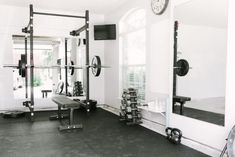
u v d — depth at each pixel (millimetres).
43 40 6727
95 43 6961
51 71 7109
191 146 3430
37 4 5828
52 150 3293
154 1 4391
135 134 4117
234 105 2797
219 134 2996
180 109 3783
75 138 3869
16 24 6043
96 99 7047
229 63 2850
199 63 3477
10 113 5543
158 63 4402
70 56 6805
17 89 6488
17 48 6395
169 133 3889
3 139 3781
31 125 4734
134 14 5516
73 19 6652
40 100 6430
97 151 3264
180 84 3801
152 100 4609
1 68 5965
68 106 4301
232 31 2811
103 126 4684
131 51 5738
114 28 6184
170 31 3957
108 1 5531
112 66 6477
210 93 3264
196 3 3498
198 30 3486
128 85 5902
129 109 4762
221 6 3066
